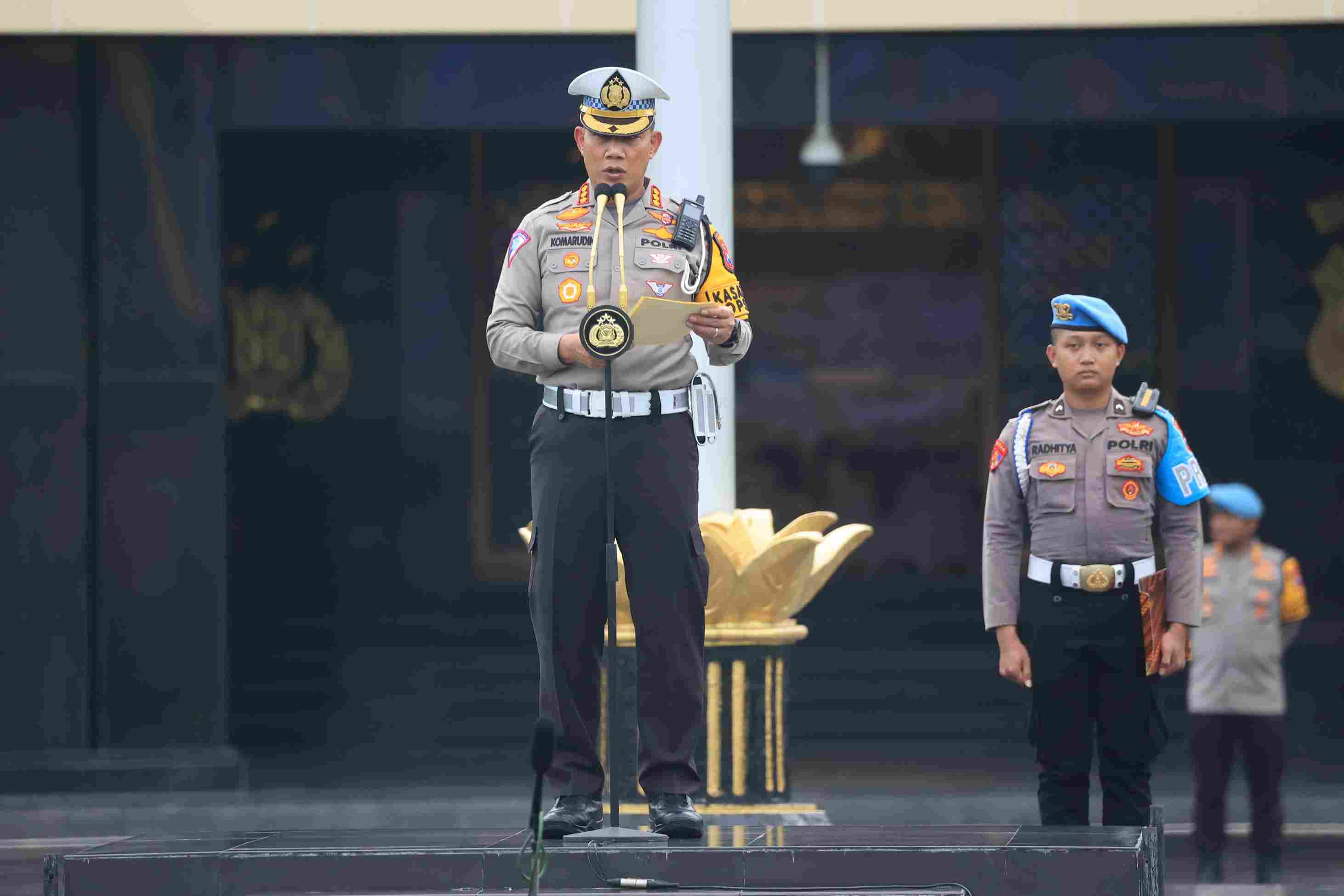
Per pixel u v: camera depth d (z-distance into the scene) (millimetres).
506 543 70188
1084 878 15422
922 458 75312
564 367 17000
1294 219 67812
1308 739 47656
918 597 70500
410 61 42969
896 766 44844
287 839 16766
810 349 75562
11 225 41438
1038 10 41750
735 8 41688
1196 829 31344
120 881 15867
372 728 51250
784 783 26094
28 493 41469
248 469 68250
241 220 66188
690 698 17156
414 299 69812
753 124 43312
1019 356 72750
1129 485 19984
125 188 41969
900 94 43312
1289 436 67688
